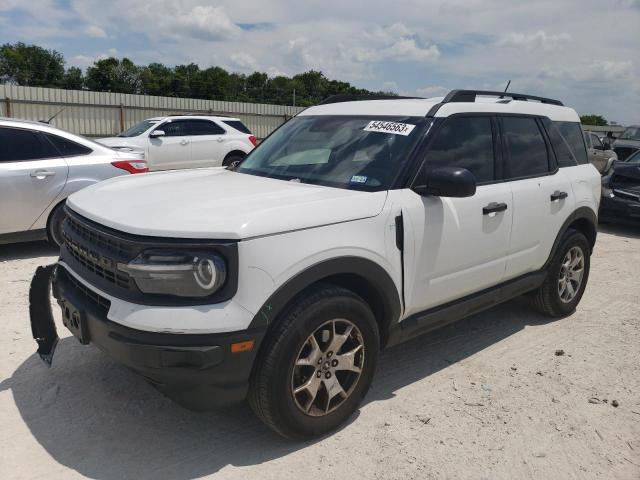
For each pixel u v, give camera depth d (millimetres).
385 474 2861
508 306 5500
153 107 28359
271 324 2793
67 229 3279
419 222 3398
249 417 3336
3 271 5996
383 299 3299
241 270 2631
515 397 3703
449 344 4555
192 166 13508
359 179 3473
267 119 31891
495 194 3980
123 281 2719
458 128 3859
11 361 3885
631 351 4523
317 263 2867
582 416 3500
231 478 2787
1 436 3043
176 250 2588
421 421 3363
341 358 3094
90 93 26609
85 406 3369
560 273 5000
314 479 2807
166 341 2564
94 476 2760
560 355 4387
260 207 2879
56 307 4789
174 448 3012
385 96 4820
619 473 2975
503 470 2947
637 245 8930
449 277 3719
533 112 4664
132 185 3602
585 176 5062
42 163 6414
